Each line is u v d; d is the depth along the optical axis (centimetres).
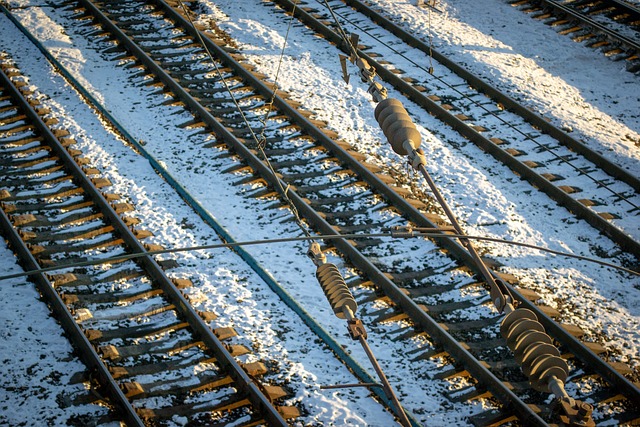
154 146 2273
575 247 1978
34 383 1520
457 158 2278
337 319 1722
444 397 1548
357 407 1512
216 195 2081
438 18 3038
